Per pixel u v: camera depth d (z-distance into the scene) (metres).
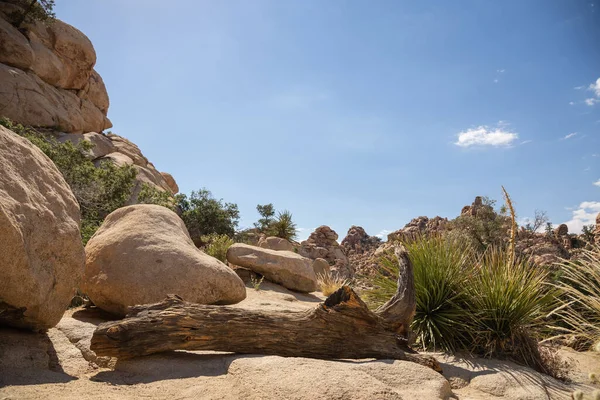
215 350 4.46
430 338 5.98
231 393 3.41
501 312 5.66
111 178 18.39
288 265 11.87
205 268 6.87
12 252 3.83
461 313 5.98
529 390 4.41
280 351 4.59
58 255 4.44
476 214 32.19
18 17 26.98
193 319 4.44
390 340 5.02
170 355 4.38
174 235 7.31
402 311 5.30
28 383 3.48
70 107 27.75
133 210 7.59
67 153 17.25
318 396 3.24
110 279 6.42
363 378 3.61
